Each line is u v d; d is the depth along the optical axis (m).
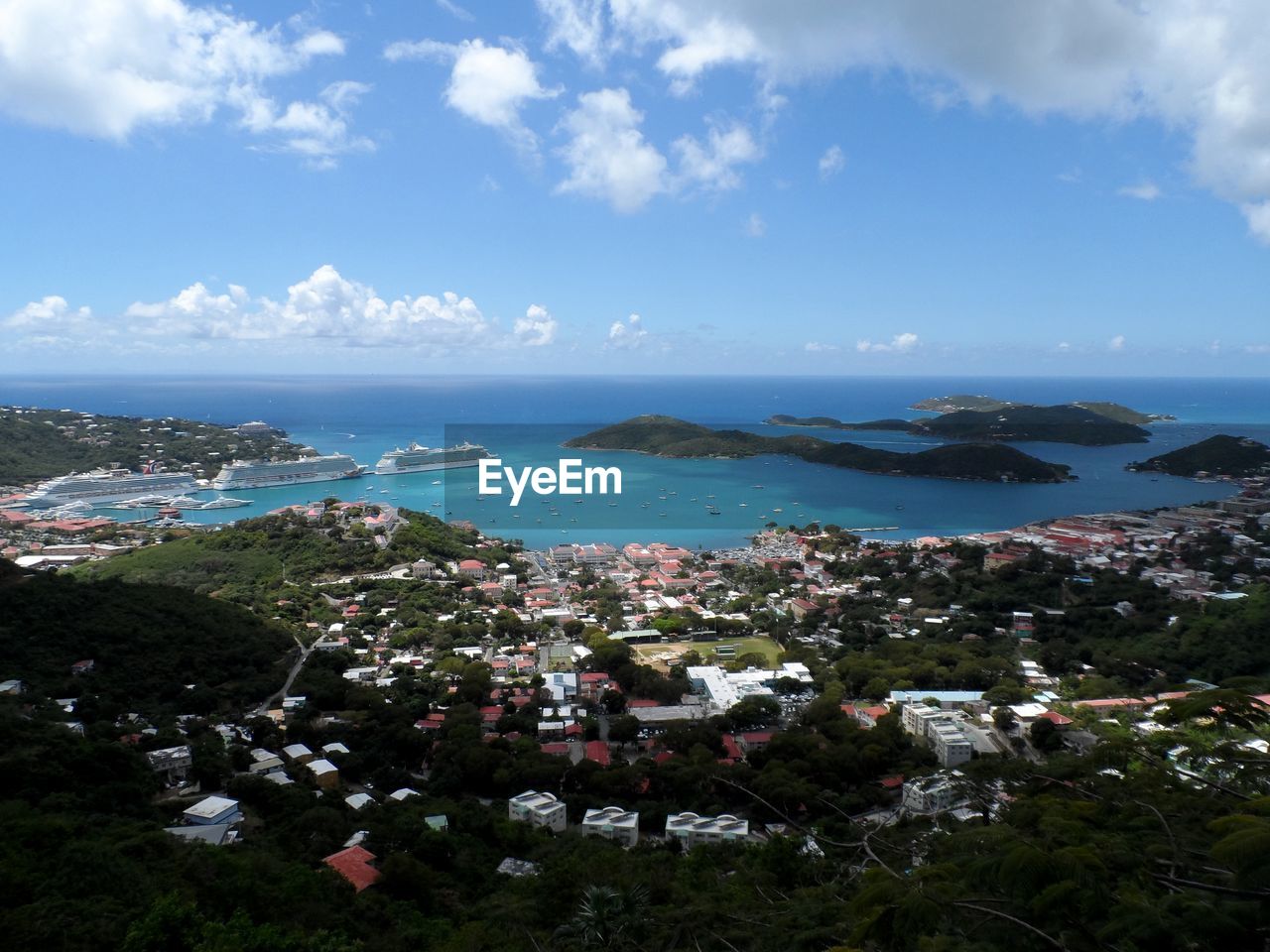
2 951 32.44
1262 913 13.22
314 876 43.34
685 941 31.30
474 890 46.81
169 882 39.41
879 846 23.09
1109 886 14.95
